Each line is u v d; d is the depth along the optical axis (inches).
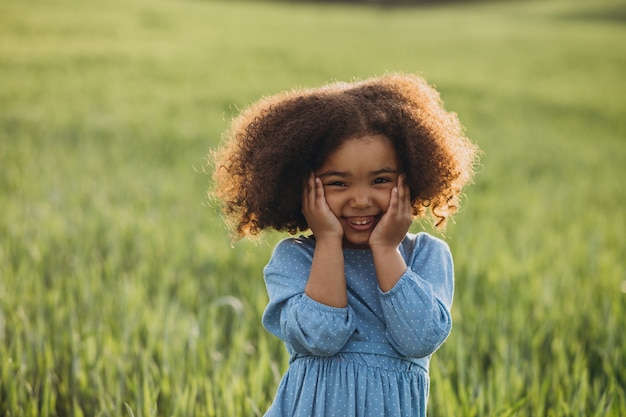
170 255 293.6
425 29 1752.0
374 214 109.7
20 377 171.9
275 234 321.1
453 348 197.8
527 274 268.4
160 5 1808.6
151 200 393.1
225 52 1234.0
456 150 116.6
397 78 118.6
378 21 1918.1
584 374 174.1
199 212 369.7
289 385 113.4
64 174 450.3
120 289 241.1
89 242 306.2
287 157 108.4
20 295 228.1
